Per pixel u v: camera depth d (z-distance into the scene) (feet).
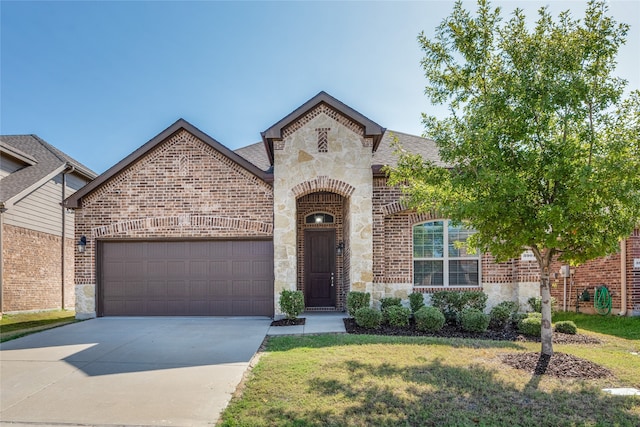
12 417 15.51
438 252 39.09
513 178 19.53
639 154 18.90
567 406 15.65
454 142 22.56
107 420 15.14
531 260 37.50
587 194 19.34
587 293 42.91
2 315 46.60
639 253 39.17
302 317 37.22
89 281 39.63
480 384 17.94
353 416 14.66
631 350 26.04
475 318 30.83
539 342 27.55
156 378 19.88
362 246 36.99
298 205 45.16
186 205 39.65
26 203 51.19
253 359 23.15
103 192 40.11
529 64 21.03
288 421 14.33
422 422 14.23
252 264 39.88
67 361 23.08
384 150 44.70
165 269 40.29
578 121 20.45
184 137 40.11
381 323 33.12
